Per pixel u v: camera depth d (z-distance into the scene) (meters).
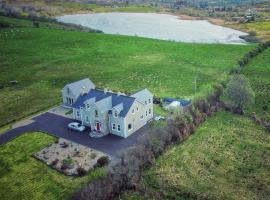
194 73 115.56
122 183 54.28
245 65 123.31
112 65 126.81
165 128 69.00
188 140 69.75
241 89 82.12
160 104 87.00
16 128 75.44
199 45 152.88
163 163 61.38
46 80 110.94
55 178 56.75
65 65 127.00
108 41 160.75
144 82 108.12
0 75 116.12
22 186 55.31
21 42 156.75
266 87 100.50
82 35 170.75
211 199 52.22
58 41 159.88
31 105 89.94
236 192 54.06
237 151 66.19
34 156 63.34
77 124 73.56
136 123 72.25
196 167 60.53
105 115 69.88
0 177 57.75
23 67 124.50
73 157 62.47
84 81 87.50
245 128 75.62
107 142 67.69
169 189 54.53
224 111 83.88
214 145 68.00
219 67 121.19
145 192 53.47
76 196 50.78
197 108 79.88
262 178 57.78
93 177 53.28
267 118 80.75
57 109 85.56
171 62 129.50
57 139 69.50
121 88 102.94
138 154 60.25
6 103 92.12
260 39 173.62
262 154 65.25
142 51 145.25
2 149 66.44
